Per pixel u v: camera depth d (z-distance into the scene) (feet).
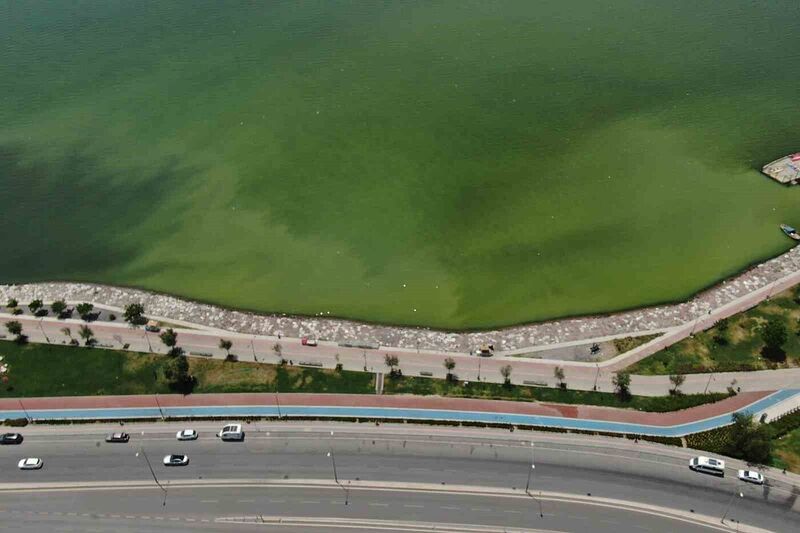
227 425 529.04
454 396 549.13
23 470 513.04
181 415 543.80
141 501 488.44
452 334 607.78
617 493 476.54
